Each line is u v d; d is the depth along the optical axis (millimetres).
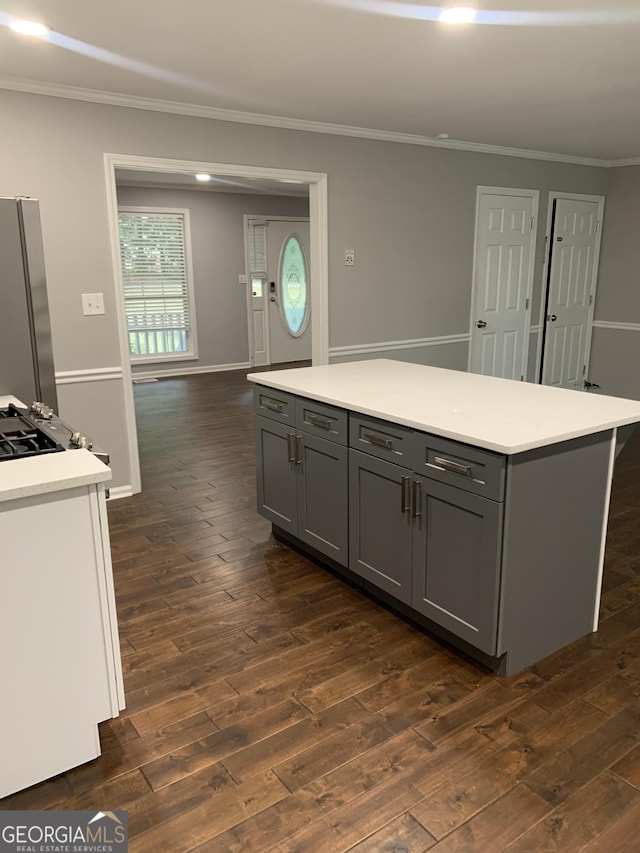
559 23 2521
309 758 1799
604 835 1538
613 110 3975
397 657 2273
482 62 3010
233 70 3115
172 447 5000
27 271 2516
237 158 4027
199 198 7938
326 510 2752
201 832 1566
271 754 1817
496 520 1961
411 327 5180
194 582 2832
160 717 1979
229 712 1997
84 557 1661
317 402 2674
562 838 1530
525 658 2176
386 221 4816
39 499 1562
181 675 2186
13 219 2455
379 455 2385
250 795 1675
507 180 5465
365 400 2502
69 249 3520
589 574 2311
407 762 1777
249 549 3164
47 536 1595
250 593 2732
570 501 2141
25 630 1612
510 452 1865
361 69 3105
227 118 3918
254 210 8391
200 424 5723
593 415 2205
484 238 5457
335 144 4426
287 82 3322
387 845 1521
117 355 3770
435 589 2250
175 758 1810
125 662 2260
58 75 3164
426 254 5113
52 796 1686
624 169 6059
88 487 1628
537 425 2080
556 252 6020
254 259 8547
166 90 3439
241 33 2621
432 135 4730
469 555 2084
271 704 2033
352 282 4750
